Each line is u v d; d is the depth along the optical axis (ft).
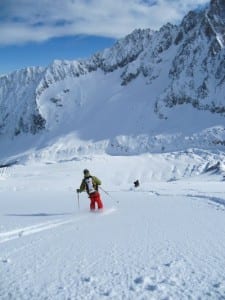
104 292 20.11
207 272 23.27
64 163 541.34
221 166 358.02
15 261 26.71
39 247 31.19
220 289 20.18
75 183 322.55
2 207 71.46
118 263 25.82
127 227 41.24
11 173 466.70
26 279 22.53
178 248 30.07
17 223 45.11
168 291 20.07
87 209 63.16
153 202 74.49
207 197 80.74
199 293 19.69
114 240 33.81
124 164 568.00
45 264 25.81
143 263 25.70
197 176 342.44
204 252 28.60
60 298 19.42
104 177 501.97
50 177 382.22
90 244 32.19
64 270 24.30
